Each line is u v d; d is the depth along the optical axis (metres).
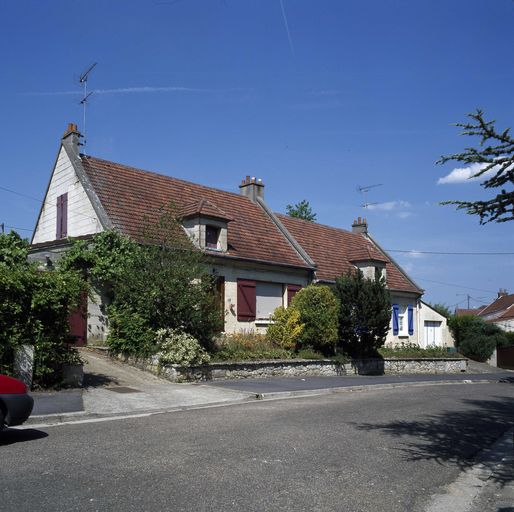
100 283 17.72
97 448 7.42
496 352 38.25
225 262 21.23
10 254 16.20
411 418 11.25
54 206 21.28
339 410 11.90
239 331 21.36
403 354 27.72
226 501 5.37
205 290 17.03
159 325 16.50
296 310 20.91
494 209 6.51
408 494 6.04
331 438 8.66
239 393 14.05
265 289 23.31
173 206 18.73
